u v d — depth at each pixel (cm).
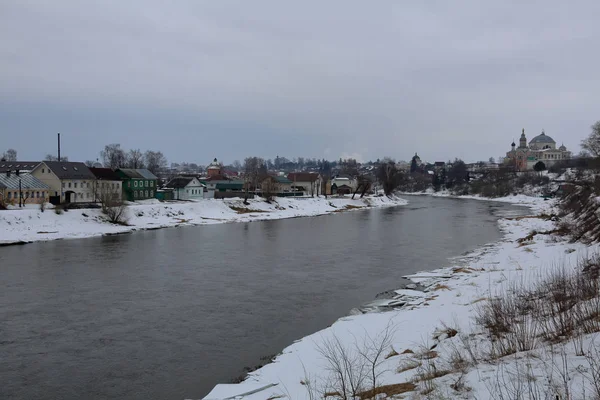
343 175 18525
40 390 1909
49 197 7706
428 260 4606
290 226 7856
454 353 1653
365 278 3834
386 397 1345
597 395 958
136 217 7494
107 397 1847
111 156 16188
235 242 5888
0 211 6106
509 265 3650
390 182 15338
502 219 8600
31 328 2630
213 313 2898
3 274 3938
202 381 1967
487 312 2069
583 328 1480
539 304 2089
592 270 2531
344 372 1678
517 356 1380
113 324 2695
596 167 9881
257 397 1647
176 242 5856
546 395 981
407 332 2169
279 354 2159
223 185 13538
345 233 6844
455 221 8575
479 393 1145
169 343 2400
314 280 3772
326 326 2642
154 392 1881
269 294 3338
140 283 3653
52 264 4375
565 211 7394
